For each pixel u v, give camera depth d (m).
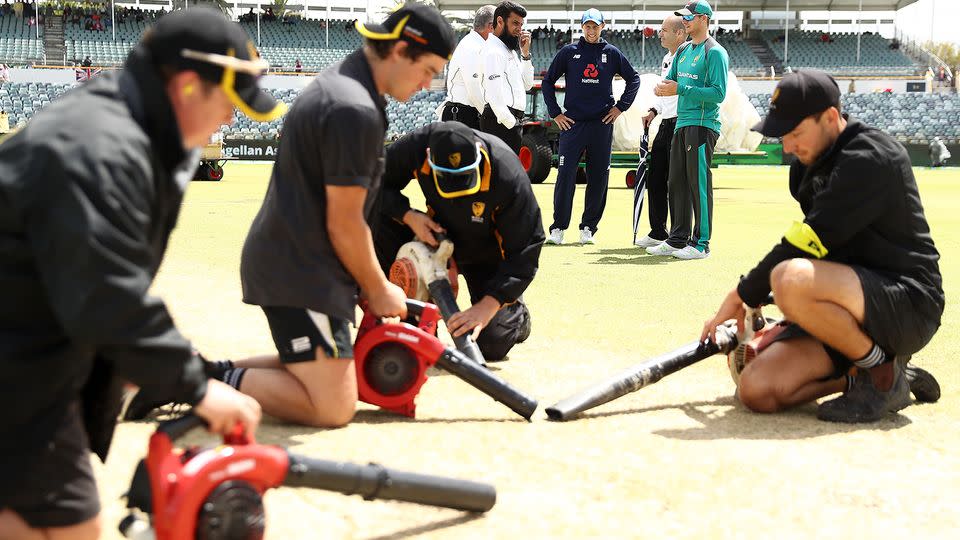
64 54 41.97
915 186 3.47
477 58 7.43
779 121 3.38
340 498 2.57
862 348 3.35
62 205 1.57
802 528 2.43
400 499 2.20
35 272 1.66
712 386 3.95
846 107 38.00
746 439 3.18
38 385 1.70
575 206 14.65
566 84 8.95
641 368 3.59
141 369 1.70
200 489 1.76
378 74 3.19
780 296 3.33
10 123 31.83
